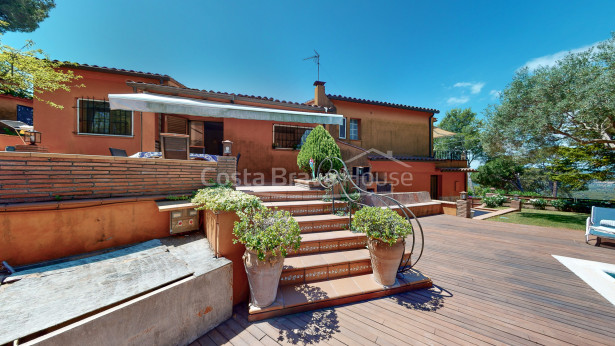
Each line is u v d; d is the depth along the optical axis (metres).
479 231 7.06
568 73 10.01
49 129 7.18
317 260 3.88
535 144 11.74
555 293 3.60
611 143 10.95
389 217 3.70
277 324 2.89
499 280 4.02
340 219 4.98
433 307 3.25
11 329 1.67
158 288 2.41
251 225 3.22
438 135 18.16
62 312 1.90
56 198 2.94
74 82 7.43
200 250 3.46
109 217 3.39
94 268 2.74
